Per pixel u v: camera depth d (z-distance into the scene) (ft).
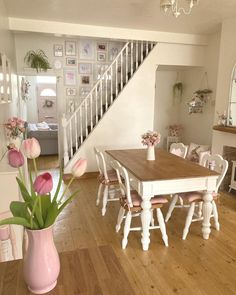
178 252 8.32
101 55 19.10
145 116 17.25
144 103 17.08
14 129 9.68
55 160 21.24
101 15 13.03
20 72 17.62
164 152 12.21
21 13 12.86
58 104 18.79
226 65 13.69
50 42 17.95
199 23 14.30
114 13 12.73
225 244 8.82
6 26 12.16
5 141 9.68
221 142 14.01
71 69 18.72
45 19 13.82
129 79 16.74
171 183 8.17
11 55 14.21
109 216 10.98
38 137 22.75
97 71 19.22
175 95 21.03
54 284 3.27
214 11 12.32
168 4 8.18
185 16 13.11
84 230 9.76
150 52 16.61
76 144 16.65
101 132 16.53
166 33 16.22
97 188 14.44
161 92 20.89
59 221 10.46
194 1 8.42
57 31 14.34
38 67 17.52
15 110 15.08
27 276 3.04
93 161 16.52
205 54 17.54
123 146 17.13
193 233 9.52
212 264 7.73
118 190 12.84
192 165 9.62
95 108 17.80
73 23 14.47
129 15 13.03
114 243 8.85
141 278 7.07
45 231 3.00
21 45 17.42
